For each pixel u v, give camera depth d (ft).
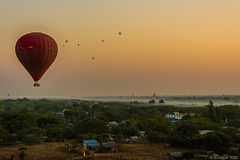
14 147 254.27
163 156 194.49
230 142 209.87
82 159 188.03
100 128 317.42
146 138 280.10
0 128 290.15
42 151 224.94
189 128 242.37
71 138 316.40
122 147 233.14
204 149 217.97
